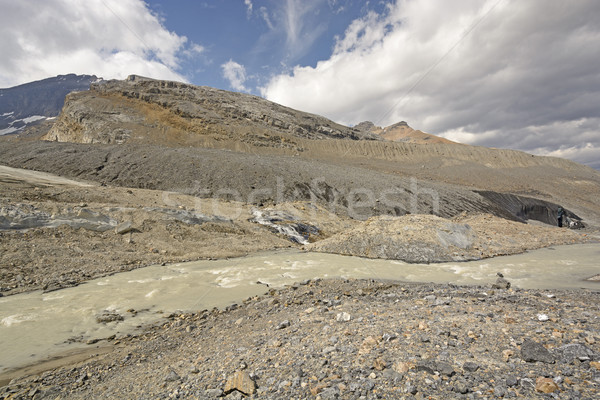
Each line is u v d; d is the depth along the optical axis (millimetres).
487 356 4551
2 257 14977
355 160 119562
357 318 7367
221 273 16594
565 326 5461
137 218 22875
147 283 14531
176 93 124125
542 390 3467
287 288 13188
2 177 27406
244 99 159750
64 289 13477
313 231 34312
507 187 106625
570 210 88125
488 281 14414
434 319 6520
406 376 4156
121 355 7453
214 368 5516
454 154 138500
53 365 7148
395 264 19219
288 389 4270
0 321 10008
